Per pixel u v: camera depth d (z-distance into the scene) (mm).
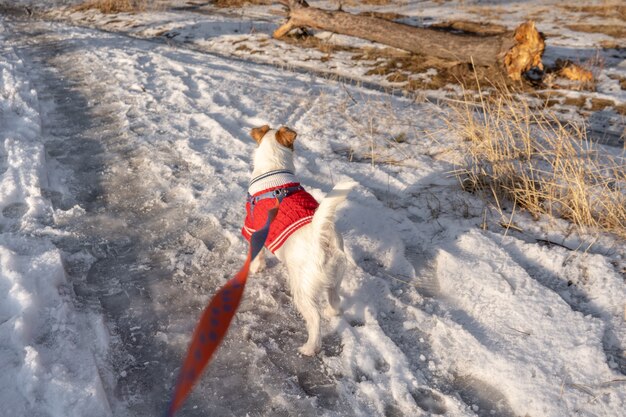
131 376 1087
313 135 2119
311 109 2381
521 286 1270
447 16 4449
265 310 1265
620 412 969
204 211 1621
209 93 2541
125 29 4289
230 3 5266
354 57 3381
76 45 3551
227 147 2023
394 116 2275
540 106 2539
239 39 3857
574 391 1010
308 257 1067
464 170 1762
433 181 1755
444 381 1072
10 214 1572
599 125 2324
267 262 1433
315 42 3705
